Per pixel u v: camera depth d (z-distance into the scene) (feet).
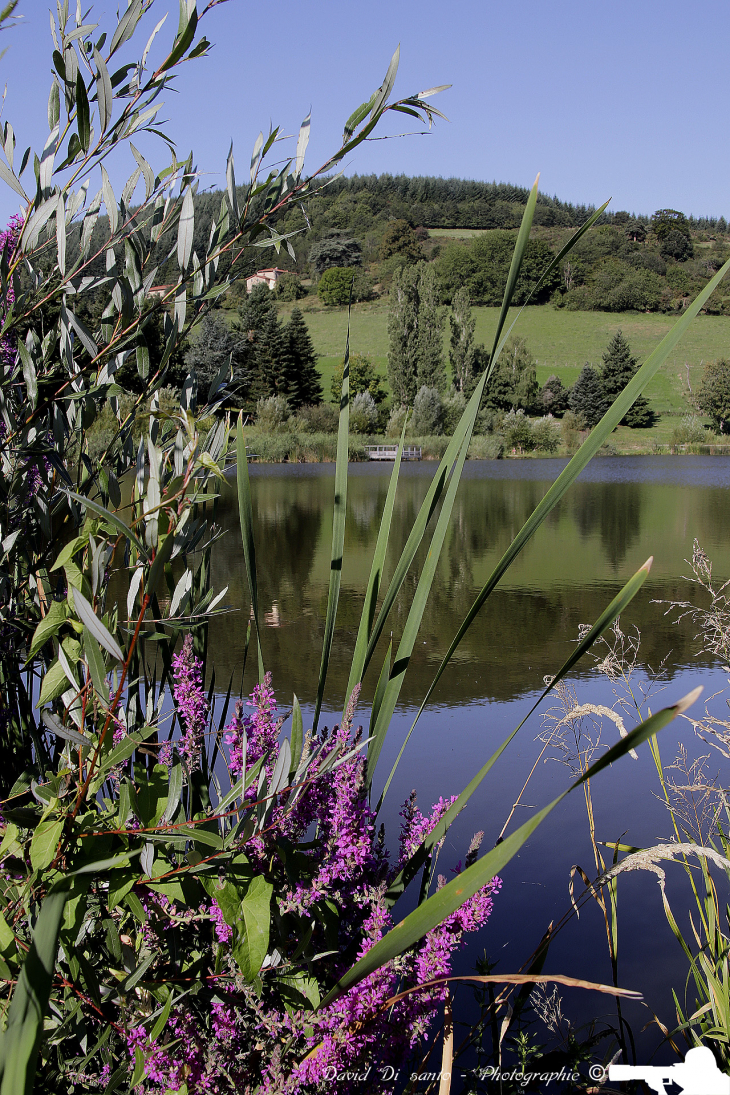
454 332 161.48
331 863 3.48
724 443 137.08
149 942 3.42
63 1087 3.35
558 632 19.90
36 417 4.15
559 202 368.27
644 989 6.57
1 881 3.03
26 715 4.74
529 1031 5.97
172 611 3.34
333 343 217.56
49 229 4.02
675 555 33.37
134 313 3.81
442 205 350.64
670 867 8.71
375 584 4.09
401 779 10.81
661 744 11.90
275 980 3.37
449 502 3.93
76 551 2.83
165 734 4.75
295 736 3.21
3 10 2.98
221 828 3.43
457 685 15.33
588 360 204.03
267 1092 3.20
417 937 2.51
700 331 224.94
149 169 3.83
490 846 8.82
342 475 4.25
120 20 3.49
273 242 4.06
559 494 3.18
